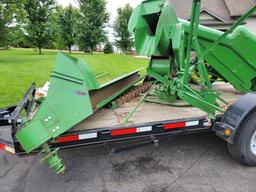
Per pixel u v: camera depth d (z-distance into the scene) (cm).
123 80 383
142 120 284
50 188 258
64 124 221
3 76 912
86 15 2930
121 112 315
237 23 273
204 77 301
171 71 310
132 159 312
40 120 220
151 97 377
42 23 2398
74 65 229
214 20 1597
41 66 1262
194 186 256
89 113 223
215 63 365
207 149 333
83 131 247
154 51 273
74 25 2983
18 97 592
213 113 291
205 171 282
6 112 311
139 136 268
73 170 290
